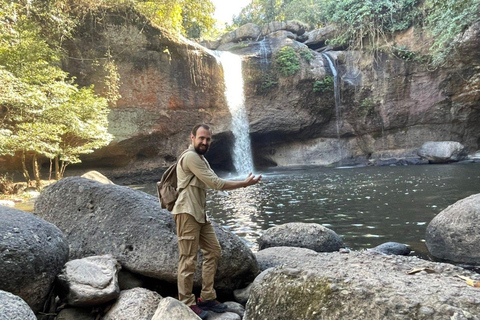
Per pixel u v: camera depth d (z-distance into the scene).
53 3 15.91
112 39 17.97
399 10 22.89
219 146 23.92
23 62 12.55
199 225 2.86
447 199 9.12
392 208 8.42
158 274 3.31
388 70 23.22
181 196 2.81
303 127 24.88
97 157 18.58
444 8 16.12
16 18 14.65
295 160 26.14
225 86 22.48
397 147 24.53
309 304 2.02
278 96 24.03
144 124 19.30
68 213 4.08
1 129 11.81
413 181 13.21
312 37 26.75
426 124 23.83
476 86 21.28
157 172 20.61
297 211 8.73
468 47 19.34
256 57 23.67
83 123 13.86
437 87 22.48
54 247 2.98
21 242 2.70
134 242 3.49
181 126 20.98
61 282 2.94
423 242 5.68
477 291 1.88
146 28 19.02
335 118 25.27
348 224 7.12
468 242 4.64
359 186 12.77
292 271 2.28
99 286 2.91
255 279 3.41
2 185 13.62
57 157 15.00
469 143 23.80
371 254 2.88
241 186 2.71
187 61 20.45
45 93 12.80
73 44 16.86
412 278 2.12
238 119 23.28
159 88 19.62
